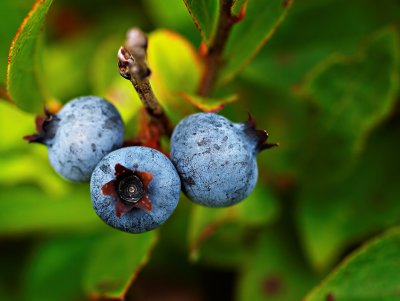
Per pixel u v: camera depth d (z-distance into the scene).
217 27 0.09
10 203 0.12
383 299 0.10
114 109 0.09
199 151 0.08
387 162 0.12
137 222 0.08
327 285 0.10
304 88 0.11
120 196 0.08
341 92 0.11
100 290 0.10
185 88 0.10
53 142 0.09
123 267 0.10
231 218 0.11
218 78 0.10
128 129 0.09
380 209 0.12
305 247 0.12
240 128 0.08
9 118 0.12
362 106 0.11
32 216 0.12
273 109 0.12
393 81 0.11
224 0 0.09
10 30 0.10
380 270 0.10
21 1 0.10
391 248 0.10
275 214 0.12
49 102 0.10
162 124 0.09
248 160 0.08
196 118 0.08
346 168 0.12
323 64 0.12
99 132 0.09
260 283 0.12
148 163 0.08
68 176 0.09
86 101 0.09
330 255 0.12
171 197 0.08
